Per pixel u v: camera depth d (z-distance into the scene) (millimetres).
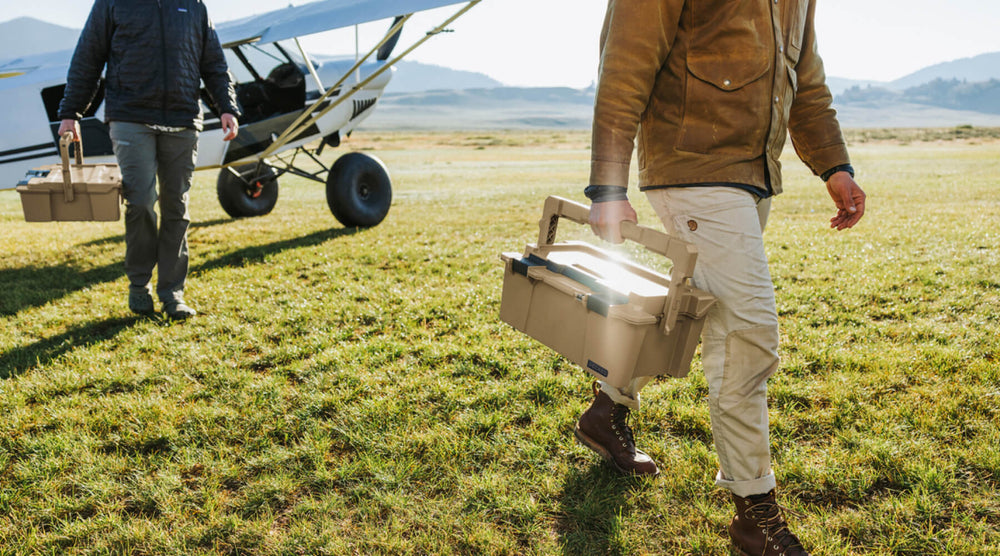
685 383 2502
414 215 8258
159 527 1689
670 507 1753
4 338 3199
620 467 1898
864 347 2895
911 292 3803
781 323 3305
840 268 4512
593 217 1421
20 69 5453
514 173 21500
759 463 1476
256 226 7012
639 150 1575
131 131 3301
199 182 16688
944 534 1592
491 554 1572
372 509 1741
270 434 2211
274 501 1816
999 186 11586
